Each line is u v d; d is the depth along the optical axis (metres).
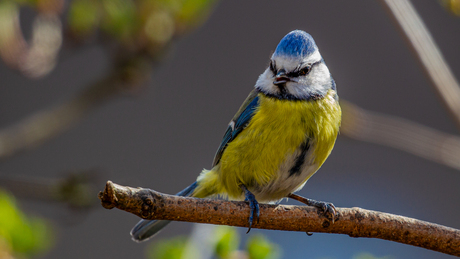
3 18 9.08
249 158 7.09
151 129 16.75
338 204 14.74
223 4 18.25
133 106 16.98
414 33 7.67
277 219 5.86
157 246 7.05
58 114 10.48
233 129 7.49
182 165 16.50
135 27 9.77
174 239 7.08
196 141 16.86
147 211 5.18
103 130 16.47
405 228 5.76
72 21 9.58
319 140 7.02
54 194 9.91
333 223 5.86
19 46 9.20
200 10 9.83
